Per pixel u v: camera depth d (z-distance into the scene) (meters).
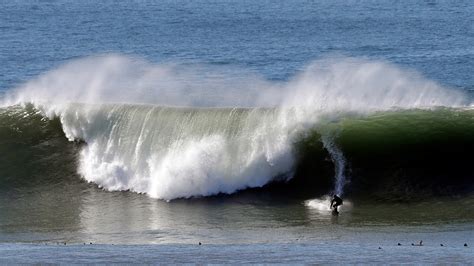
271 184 97.25
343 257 69.50
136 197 98.62
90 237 84.69
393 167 96.25
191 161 98.62
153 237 83.88
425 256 69.44
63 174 103.88
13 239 85.00
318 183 96.31
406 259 68.31
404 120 99.62
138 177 100.81
